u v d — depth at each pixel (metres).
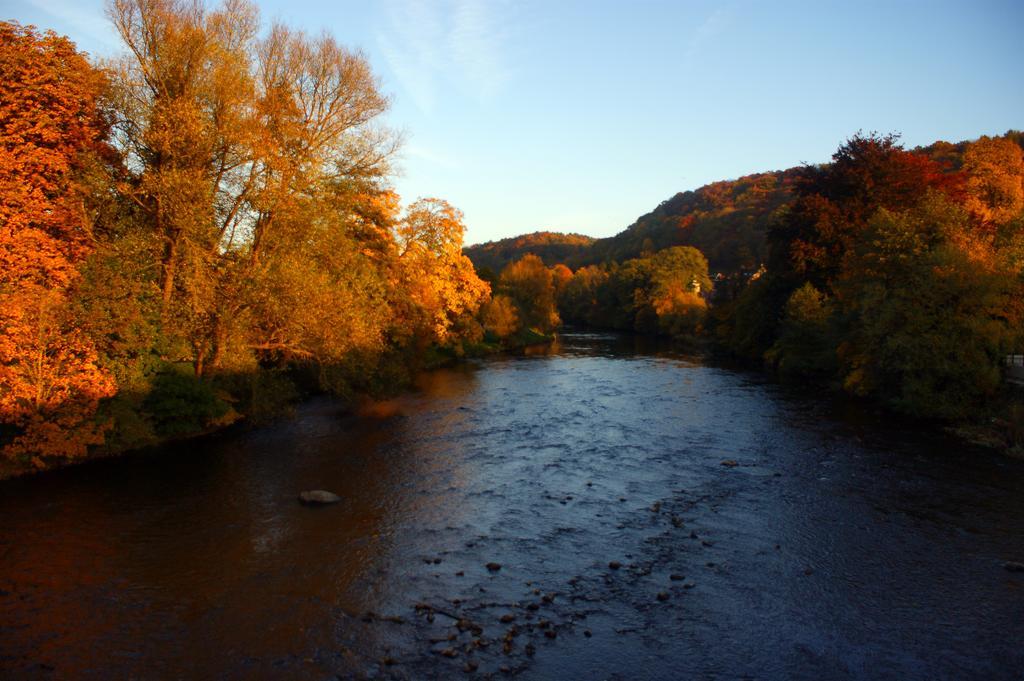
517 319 77.62
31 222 20.44
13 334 19.00
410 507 18.19
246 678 10.03
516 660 10.58
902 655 10.73
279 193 24.91
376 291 32.62
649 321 103.12
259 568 14.09
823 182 54.94
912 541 15.49
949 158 91.00
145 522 16.78
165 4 24.22
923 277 29.98
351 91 28.94
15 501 18.22
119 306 21.34
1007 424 24.67
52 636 11.19
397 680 10.01
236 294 24.61
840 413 31.27
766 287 57.31
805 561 14.46
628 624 11.77
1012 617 11.94
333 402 34.53
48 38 21.72
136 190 23.45
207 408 25.78
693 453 24.05
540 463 22.78
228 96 24.59
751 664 10.48
